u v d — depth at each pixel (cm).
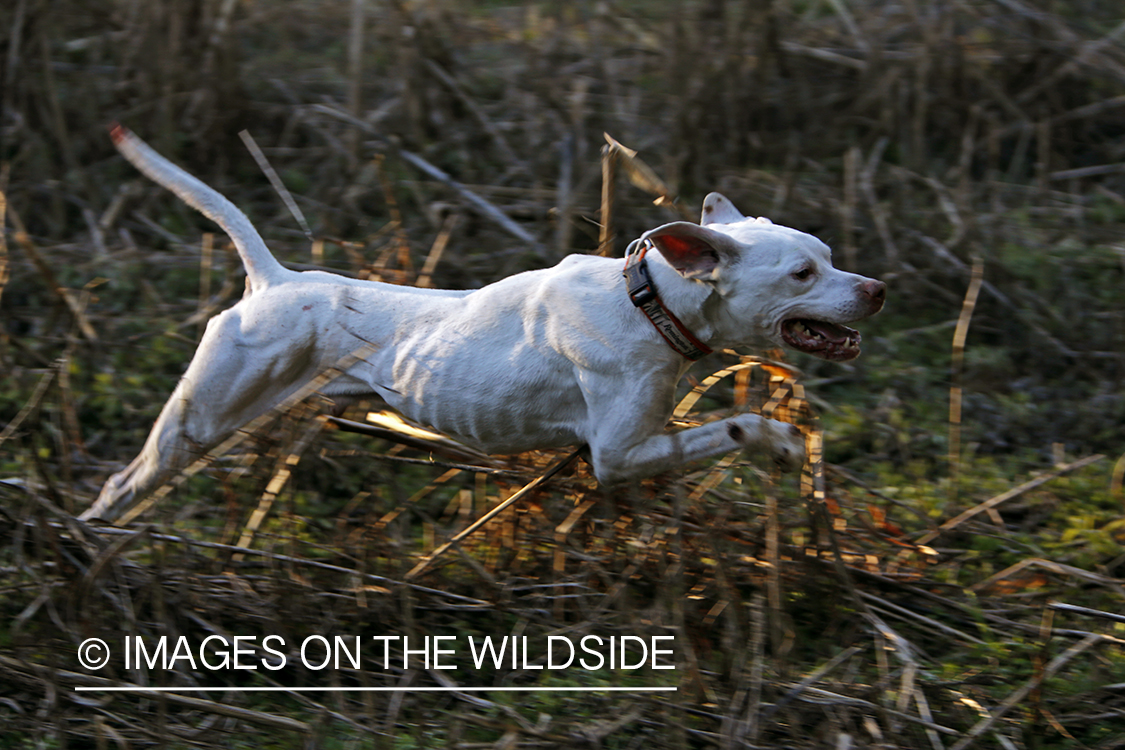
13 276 912
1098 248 1002
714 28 1115
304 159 1095
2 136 1075
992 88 1153
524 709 525
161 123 1080
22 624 529
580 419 586
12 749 477
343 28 1299
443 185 1012
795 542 634
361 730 489
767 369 627
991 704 532
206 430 624
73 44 1171
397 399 613
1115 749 504
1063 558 663
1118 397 843
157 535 570
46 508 558
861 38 1210
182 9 1101
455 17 1270
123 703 509
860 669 562
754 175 1049
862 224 1002
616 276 570
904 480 757
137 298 916
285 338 606
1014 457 792
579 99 1059
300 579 580
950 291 959
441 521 704
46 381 600
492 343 586
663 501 623
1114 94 1183
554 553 623
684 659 531
